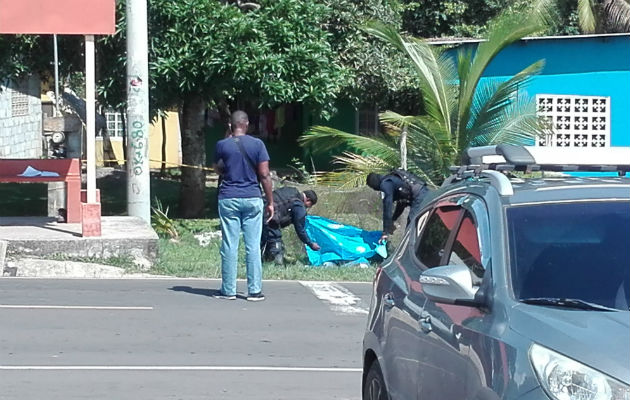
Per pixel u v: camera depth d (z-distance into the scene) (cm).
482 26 2716
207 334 945
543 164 520
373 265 1416
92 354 859
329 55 1758
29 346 884
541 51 2097
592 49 2062
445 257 522
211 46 1630
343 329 977
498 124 1670
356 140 1711
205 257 1459
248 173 1087
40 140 3048
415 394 497
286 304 1105
